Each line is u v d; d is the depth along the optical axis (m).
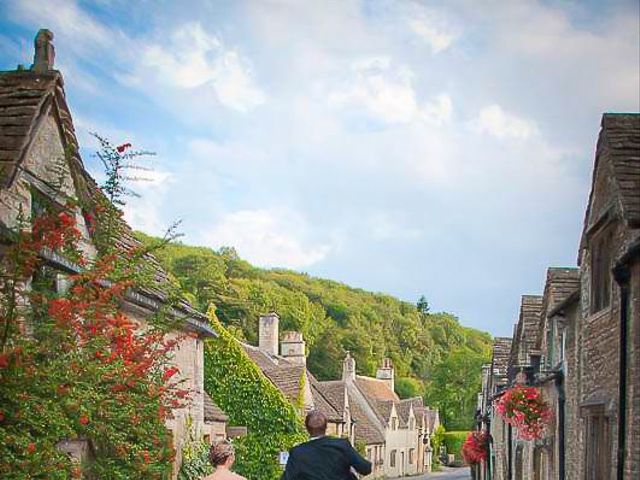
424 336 99.62
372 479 54.69
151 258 15.56
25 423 7.71
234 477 8.04
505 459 23.98
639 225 9.75
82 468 8.83
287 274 90.31
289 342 45.78
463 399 83.44
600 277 11.99
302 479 7.09
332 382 47.78
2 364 7.21
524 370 18.50
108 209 9.83
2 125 9.18
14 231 8.32
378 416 59.62
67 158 9.52
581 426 13.03
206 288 62.62
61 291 9.62
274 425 25.06
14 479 7.41
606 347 11.33
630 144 10.78
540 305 21.39
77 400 8.07
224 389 25.34
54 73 9.87
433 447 76.19
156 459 10.52
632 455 9.71
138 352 9.49
